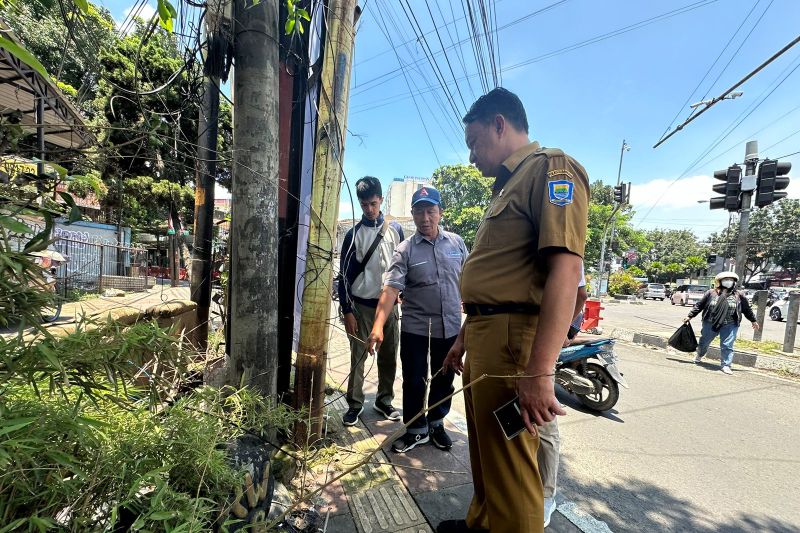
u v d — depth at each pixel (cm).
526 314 128
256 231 167
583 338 371
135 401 105
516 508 126
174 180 308
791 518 200
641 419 338
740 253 663
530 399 113
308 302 216
